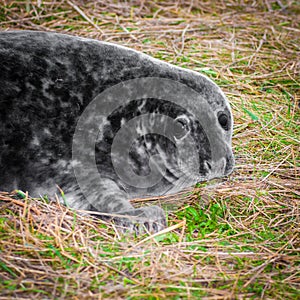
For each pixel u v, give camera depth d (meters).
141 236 11.09
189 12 22.44
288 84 18.03
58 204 11.56
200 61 18.59
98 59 11.95
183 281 9.91
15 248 10.23
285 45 20.39
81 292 9.33
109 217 11.39
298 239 11.80
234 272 10.45
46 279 9.58
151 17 21.66
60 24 19.75
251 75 18.33
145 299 9.40
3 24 19.16
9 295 9.03
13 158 11.30
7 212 11.28
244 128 15.70
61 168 11.62
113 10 21.53
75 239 10.86
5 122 11.13
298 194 13.31
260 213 12.70
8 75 11.27
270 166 14.30
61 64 11.66
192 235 11.59
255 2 23.86
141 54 12.46
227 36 20.67
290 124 16.12
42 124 11.38
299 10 23.45
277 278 10.45
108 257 10.42
